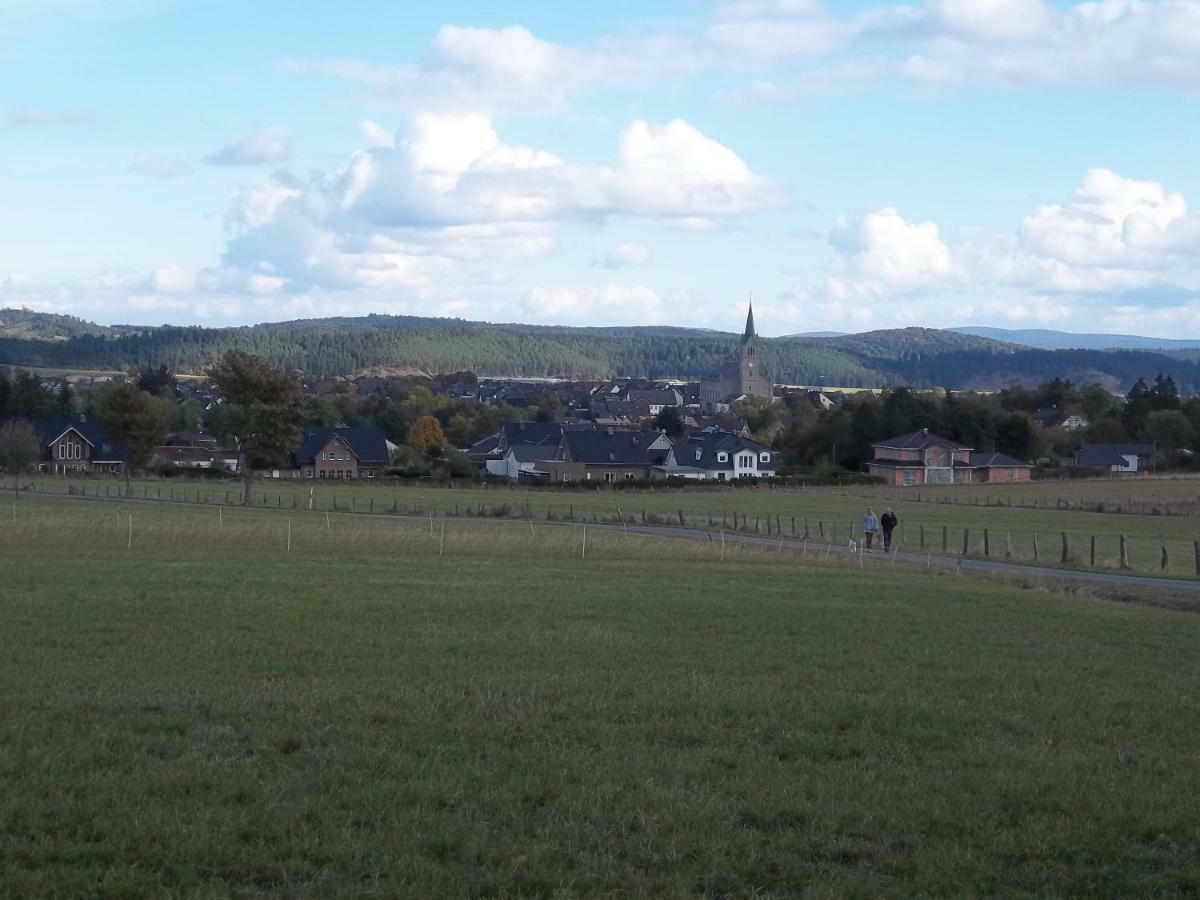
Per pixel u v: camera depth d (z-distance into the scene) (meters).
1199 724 16.41
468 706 15.83
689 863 10.30
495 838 10.64
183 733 14.09
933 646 22.56
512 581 32.44
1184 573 45.91
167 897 9.19
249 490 80.56
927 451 126.38
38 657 18.50
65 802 11.17
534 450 138.25
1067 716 16.56
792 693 17.33
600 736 14.38
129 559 36.06
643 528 64.50
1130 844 11.08
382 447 132.25
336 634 21.64
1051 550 57.44
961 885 9.95
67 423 128.38
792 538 60.69
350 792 11.77
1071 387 185.12
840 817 11.57
